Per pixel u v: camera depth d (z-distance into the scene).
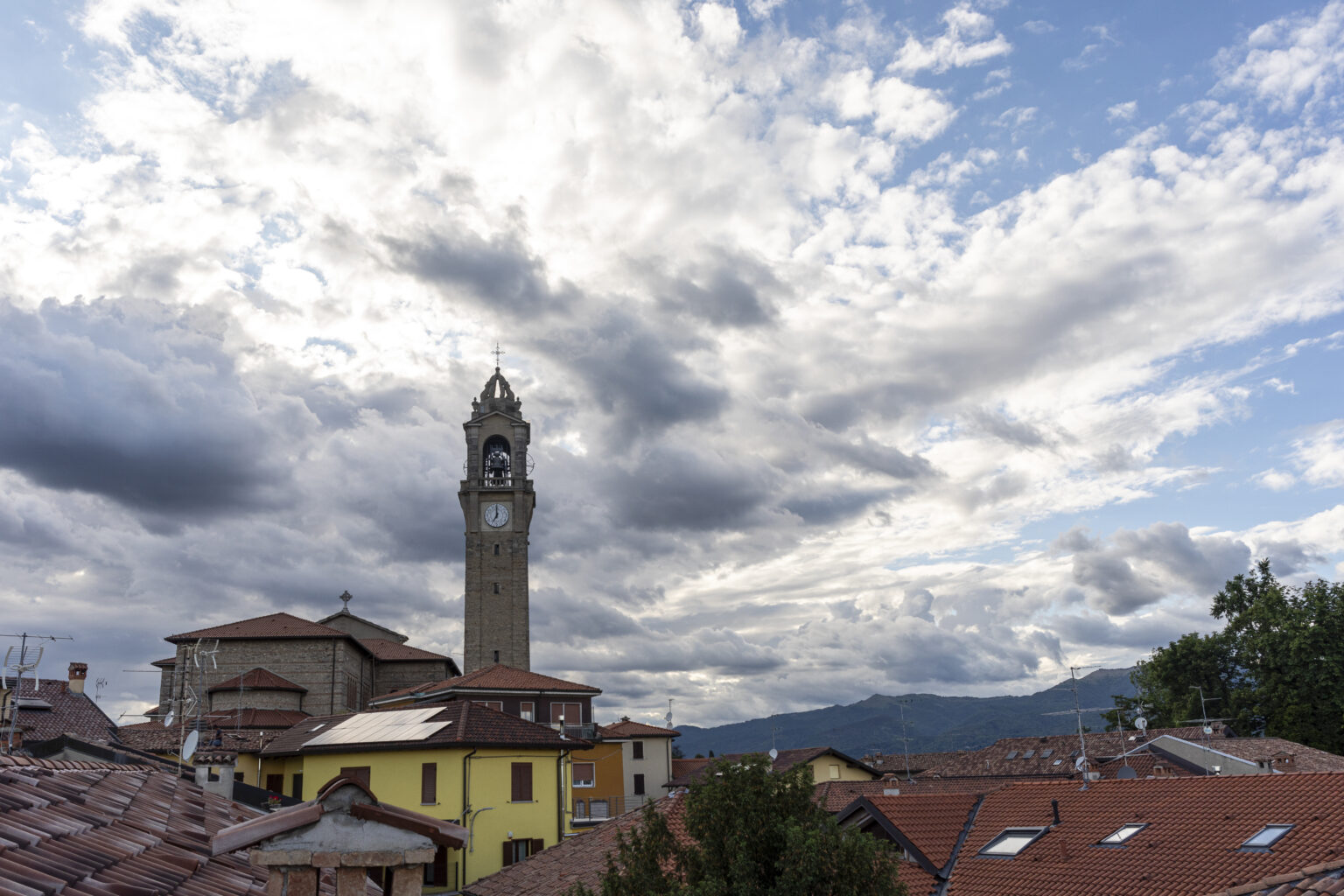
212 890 11.46
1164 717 91.06
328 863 9.70
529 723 49.47
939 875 27.30
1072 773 70.44
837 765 75.50
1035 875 25.22
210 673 82.31
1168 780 27.56
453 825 10.31
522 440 114.38
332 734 52.28
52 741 26.42
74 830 11.46
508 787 46.19
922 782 67.12
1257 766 55.84
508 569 109.56
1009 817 29.12
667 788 83.50
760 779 17.88
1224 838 23.16
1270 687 80.62
